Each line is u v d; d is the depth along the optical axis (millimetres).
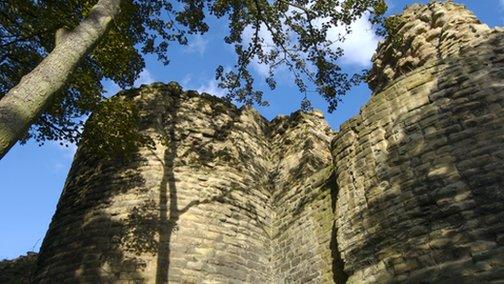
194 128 13422
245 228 12055
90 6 10227
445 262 6945
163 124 13062
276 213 13164
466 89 8297
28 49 10930
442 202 7480
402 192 8188
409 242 7586
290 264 11406
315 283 10164
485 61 8414
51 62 6242
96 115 11055
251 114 15688
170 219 11016
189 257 10555
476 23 10008
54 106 11023
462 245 6883
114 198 11312
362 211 8766
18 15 10609
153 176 11680
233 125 14500
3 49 10703
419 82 9156
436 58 9758
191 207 11492
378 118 9602
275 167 14578
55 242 11156
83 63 11195
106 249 10281
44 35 10609
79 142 11570
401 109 9180
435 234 7301
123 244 10336
